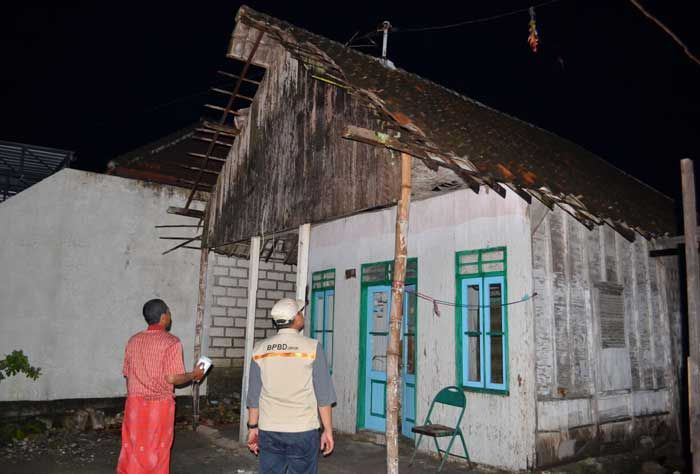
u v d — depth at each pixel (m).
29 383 8.79
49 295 9.07
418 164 6.54
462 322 7.27
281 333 4.19
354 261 9.17
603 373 7.54
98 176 9.72
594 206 7.21
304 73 7.80
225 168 9.59
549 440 6.60
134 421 4.80
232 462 7.08
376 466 6.92
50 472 6.60
